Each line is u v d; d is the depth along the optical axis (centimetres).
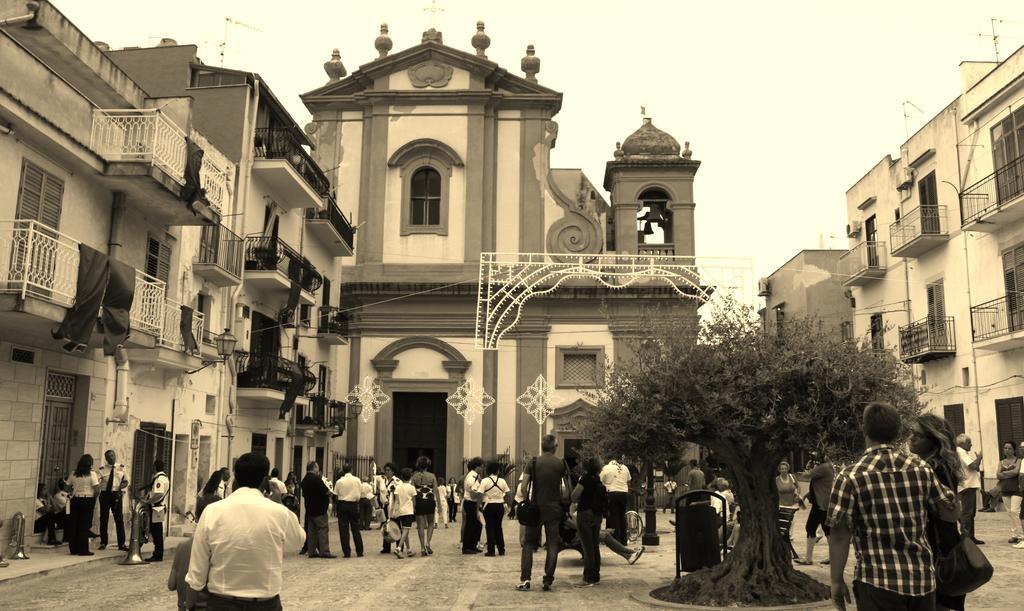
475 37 3622
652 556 1541
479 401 3256
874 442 506
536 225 3466
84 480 1464
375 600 1079
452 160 3472
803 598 978
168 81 2425
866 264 3294
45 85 1417
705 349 1034
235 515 525
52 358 1531
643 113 3678
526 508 1158
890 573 473
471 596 1101
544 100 3541
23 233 1373
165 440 1903
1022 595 1007
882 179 3278
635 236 3472
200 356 1945
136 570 1353
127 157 1622
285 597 1107
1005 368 2428
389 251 3447
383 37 3669
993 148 2459
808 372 975
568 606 1014
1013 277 2394
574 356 3397
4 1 1617
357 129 3556
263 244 2309
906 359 2867
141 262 1791
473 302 3403
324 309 3000
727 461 1040
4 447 1410
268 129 2431
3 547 1396
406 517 1603
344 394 3356
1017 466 1565
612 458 1082
